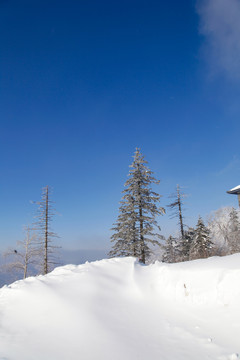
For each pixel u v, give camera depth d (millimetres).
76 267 11008
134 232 22500
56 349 5621
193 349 5184
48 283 9164
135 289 8703
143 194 23547
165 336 5883
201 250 27609
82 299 7965
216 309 6645
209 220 36031
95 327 6492
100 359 5098
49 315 7281
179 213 30172
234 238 27109
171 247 31406
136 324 6645
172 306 7543
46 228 25953
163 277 8805
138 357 5070
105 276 9625
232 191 23016
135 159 24391
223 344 5199
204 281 7488
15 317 7438
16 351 5617
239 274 6797
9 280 25500
